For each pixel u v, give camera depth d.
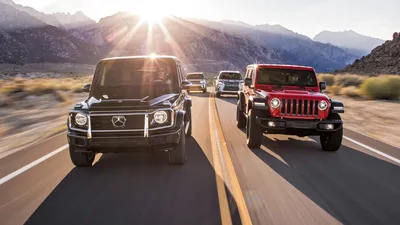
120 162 6.75
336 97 22.95
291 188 5.28
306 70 9.45
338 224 4.07
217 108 16.78
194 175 5.86
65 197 4.87
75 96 23.06
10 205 4.59
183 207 4.49
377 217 4.28
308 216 4.27
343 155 7.47
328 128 7.44
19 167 6.36
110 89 7.04
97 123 5.88
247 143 8.14
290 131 7.61
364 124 12.36
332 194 5.05
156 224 4.01
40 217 4.22
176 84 7.39
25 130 10.83
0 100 17.56
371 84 21.67
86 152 6.09
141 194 4.97
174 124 6.10
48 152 7.50
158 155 7.30
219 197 4.84
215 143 8.48
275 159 7.02
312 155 7.44
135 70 7.34
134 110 5.88
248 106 8.46
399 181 5.70
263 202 4.69
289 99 7.63
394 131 10.92
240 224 4.01
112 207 4.51
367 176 5.95
